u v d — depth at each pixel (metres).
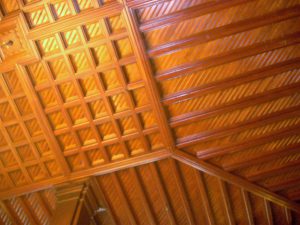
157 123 5.49
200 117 5.45
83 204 5.52
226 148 5.73
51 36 4.80
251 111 5.52
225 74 5.25
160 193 6.12
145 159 5.73
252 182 5.98
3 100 5.26
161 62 5.10
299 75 5.27
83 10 4.64
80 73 5.05
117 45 4.93
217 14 4.84
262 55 5.12
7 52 4.88
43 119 5.39
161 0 4.65
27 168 5.89
